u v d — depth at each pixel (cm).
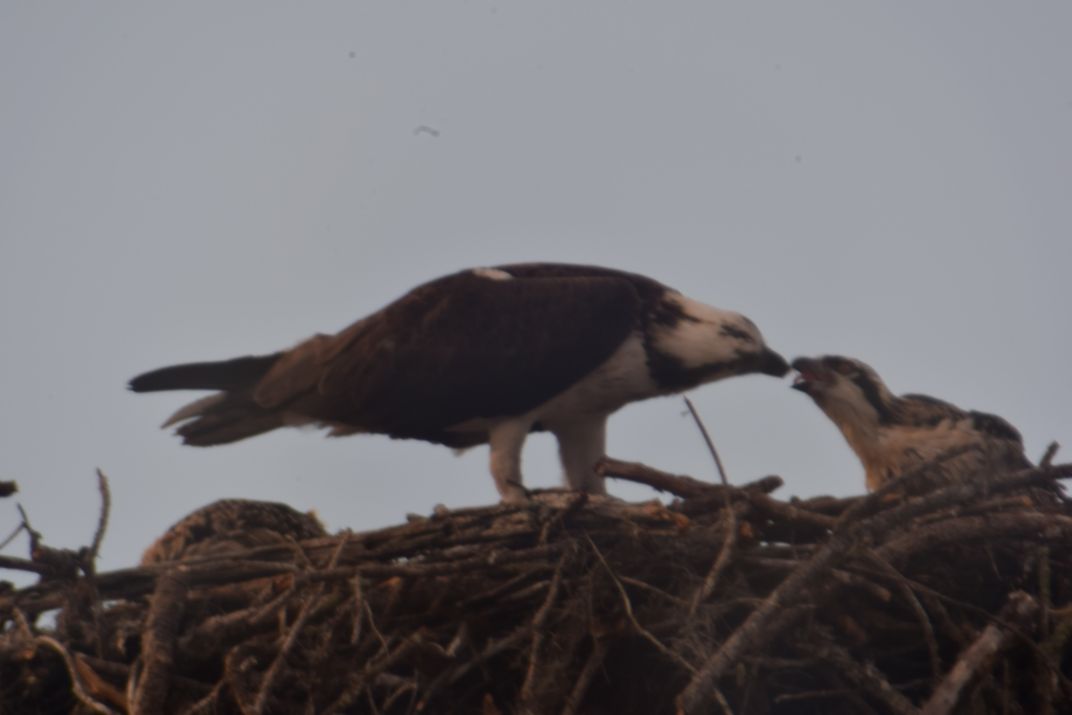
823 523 1252
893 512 1156
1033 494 1393
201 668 1241
